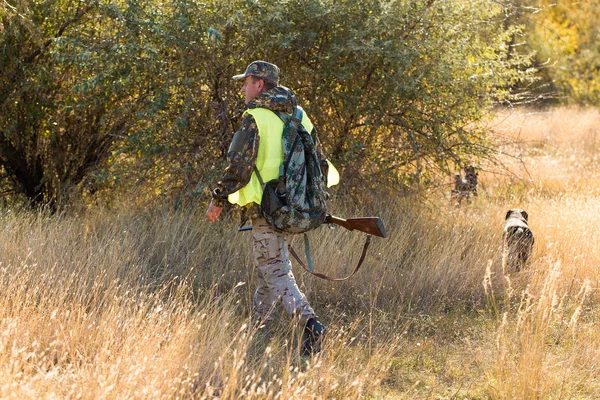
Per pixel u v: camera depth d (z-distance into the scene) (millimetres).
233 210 11797
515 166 18938
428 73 12383
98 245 9312
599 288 9656
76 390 5629
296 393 5754
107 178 12305
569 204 13406
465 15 13094
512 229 10430
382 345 7801
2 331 6504
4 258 8727
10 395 5109
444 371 7328
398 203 12461
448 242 10586
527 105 29469
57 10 13539
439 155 12906
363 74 12352
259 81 7344
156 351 6438
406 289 9539
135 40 11625
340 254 9867
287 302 7445
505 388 6641
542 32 31500
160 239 10305
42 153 14773
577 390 6891
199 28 11391
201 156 11883
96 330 6977
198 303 8766
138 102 12047
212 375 6215
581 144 24875
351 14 11898
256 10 11438
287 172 7113
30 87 13617
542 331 7316
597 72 37281
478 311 9031
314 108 12344
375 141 12969
